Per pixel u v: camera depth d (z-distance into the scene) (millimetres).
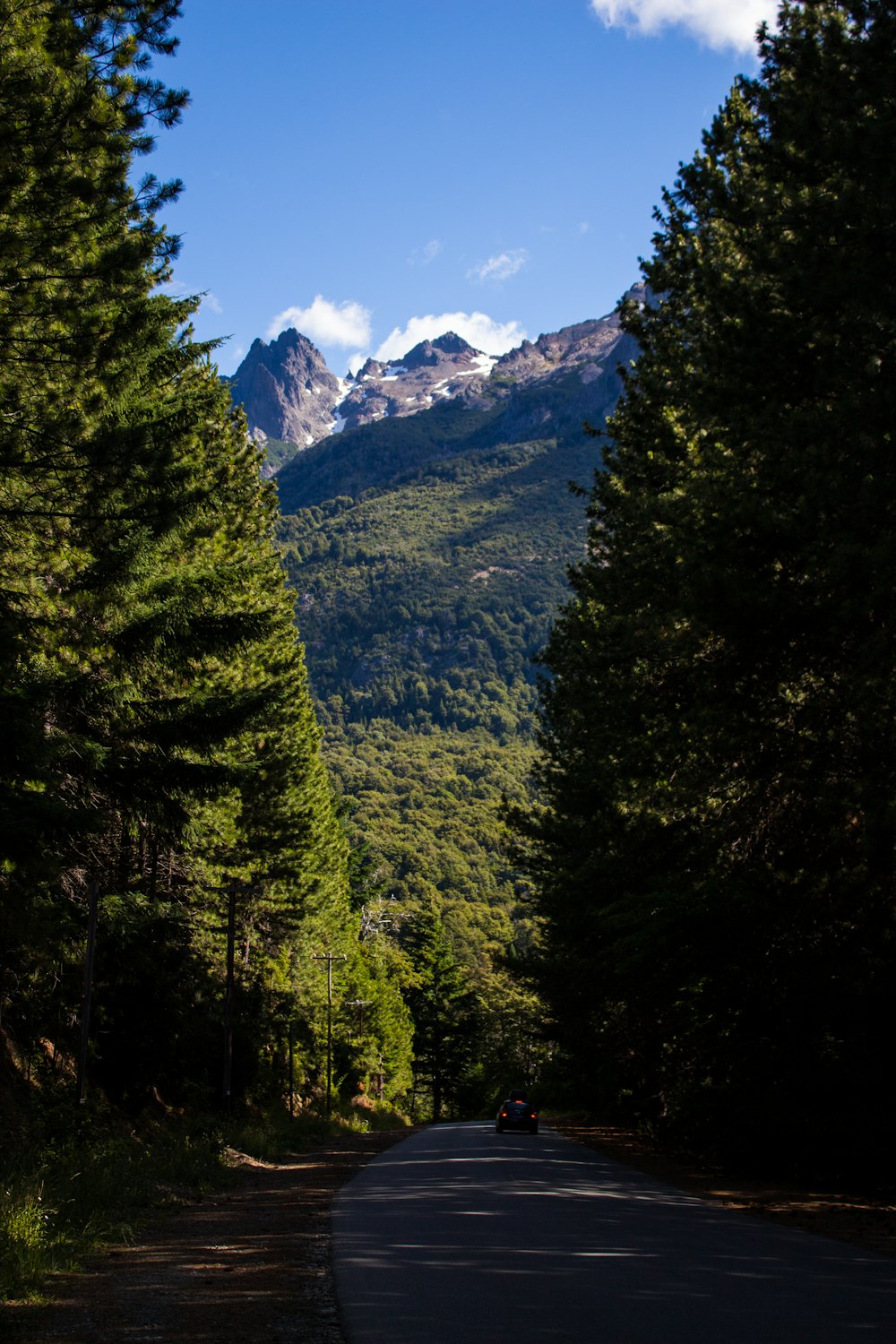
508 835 40906
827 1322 7707
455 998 108625
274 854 42344
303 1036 59094
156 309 17562
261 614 21484
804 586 15188
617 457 28250
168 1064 32219
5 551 17156
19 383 16047
